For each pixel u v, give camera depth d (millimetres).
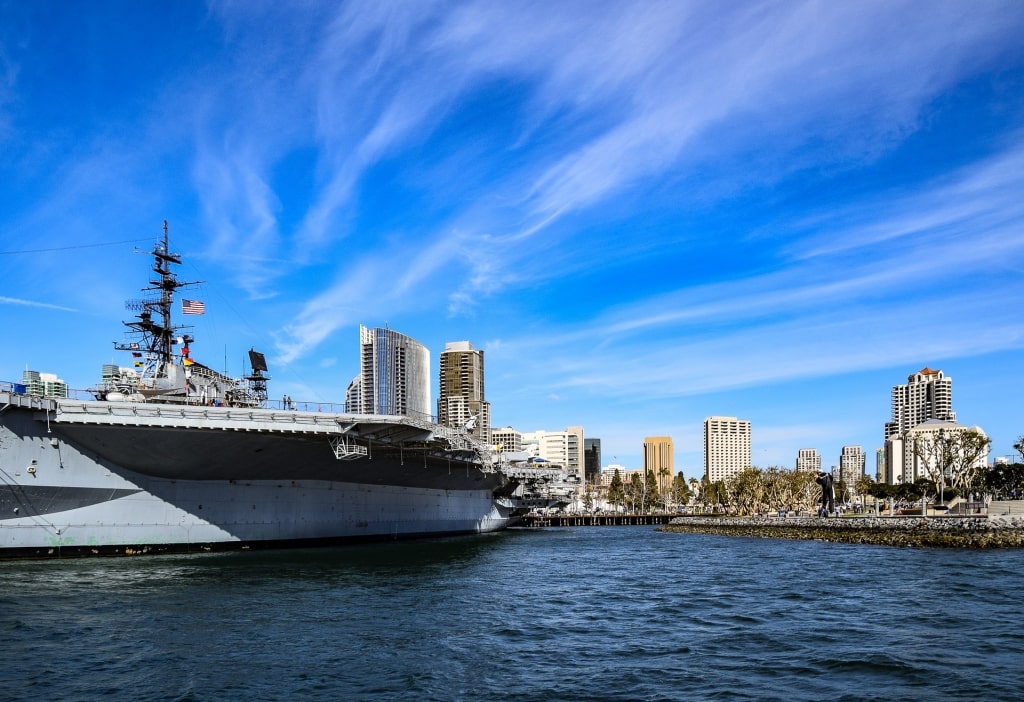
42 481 43719
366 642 26375
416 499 76875
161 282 58625
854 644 26875
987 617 32344
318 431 47656
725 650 25906
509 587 41188
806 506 175625
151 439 45875
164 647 25031
